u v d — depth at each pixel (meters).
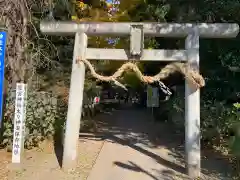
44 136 7.29
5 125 6.60
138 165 6.15
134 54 5.77
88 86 10.01
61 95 8.46
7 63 7.34
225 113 6.68
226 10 6.82
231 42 7.10
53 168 5.88
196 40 5.80
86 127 10.38
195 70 5.70
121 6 8.86
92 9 8.91
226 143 6.80
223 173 5.66
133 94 24.41
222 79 7.45
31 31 8.12
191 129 5.64
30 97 6.84
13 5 7.22
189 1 7.56
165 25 5.84
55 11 8.55
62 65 9.12
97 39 8.67
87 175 5.55
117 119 13.17
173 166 6.11
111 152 7.13
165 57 5.84
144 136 9.11
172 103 10.02
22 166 5.88
